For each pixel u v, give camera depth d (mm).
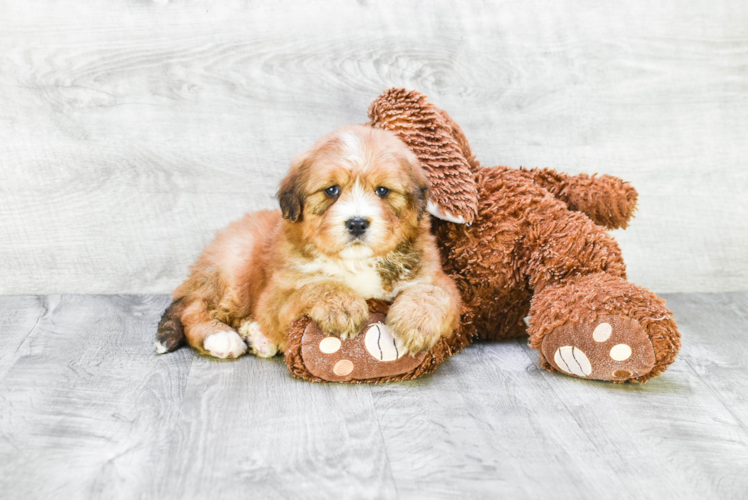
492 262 2584
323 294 2254
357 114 3336
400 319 2223
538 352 2592
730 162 3469
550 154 3424
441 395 2246
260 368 2453
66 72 3170
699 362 2584
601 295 2268
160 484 1721
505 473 1792
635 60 3361
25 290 3357
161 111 3250
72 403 2152
